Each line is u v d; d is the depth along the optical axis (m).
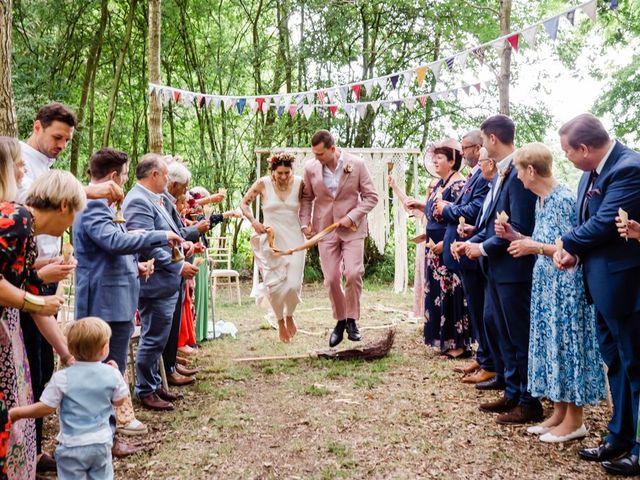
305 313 8.50
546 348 3.37
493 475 2.98
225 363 5.37
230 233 14.71
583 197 3.22
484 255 3.82
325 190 5.37
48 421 3.87
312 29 12.93
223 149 13.78
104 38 12.94
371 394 4.36
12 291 2.16
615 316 2.95
